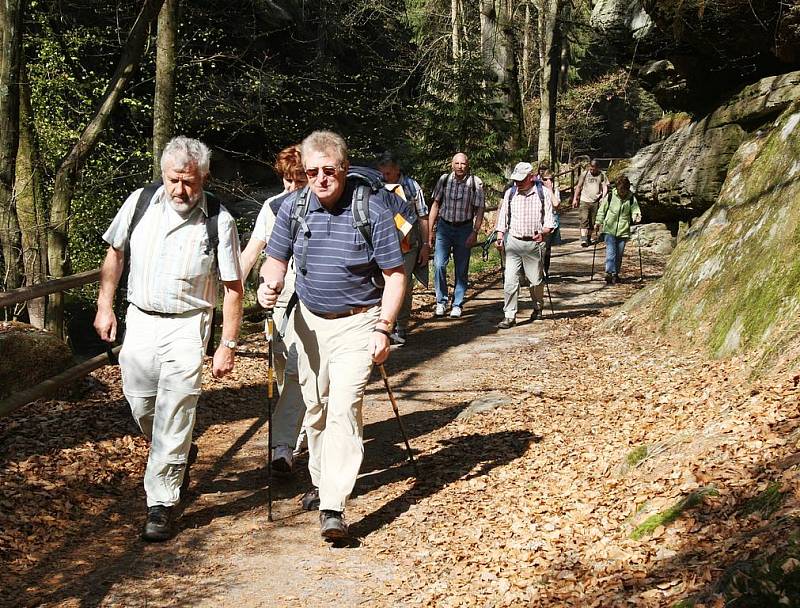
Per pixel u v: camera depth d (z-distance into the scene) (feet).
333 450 15.44
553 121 90.27
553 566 13.07
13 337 21.04
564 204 102.22
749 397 17.19
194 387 15.87
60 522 16.25
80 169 28.73
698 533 12.17
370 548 15.39
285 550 15.44
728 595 9.84
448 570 13.99
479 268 54.85
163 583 14.14
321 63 63.77
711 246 27.30
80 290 42.24
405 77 79.20
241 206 57.62
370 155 63.16
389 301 15.19
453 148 56.29
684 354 24.64
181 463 15.99
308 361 16.07
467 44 69.15
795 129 25.61
